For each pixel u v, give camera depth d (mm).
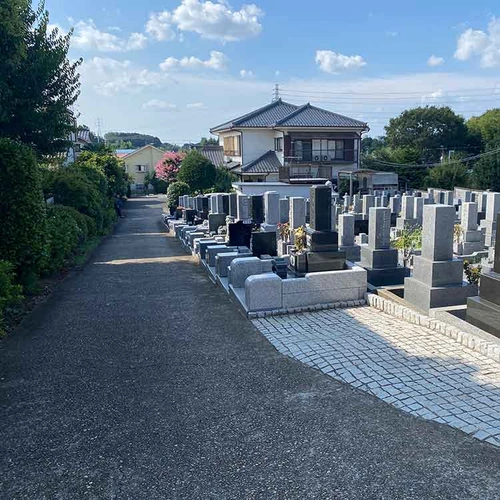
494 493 3057
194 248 13922
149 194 61375
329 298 7449
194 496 3146
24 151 8461
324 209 8859
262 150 39438
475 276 7387
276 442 3740
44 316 7414
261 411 4242
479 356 5250
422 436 3730
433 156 53750
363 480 3232
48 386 4875
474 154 52531
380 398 4379
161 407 4379
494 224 14875
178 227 19484
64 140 12445
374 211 9172
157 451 3678
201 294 8695
